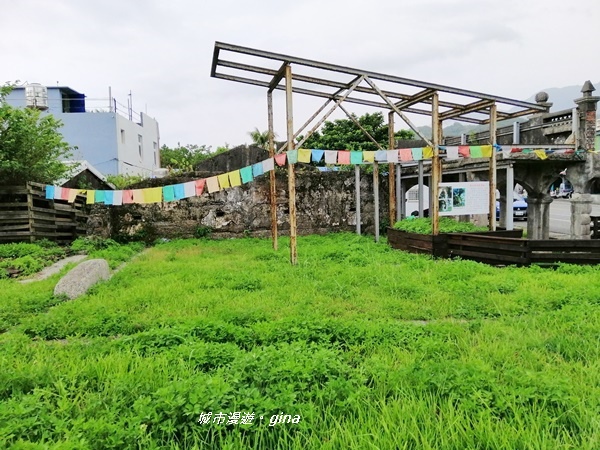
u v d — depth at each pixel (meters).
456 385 3.21
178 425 2.84
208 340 4.66
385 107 12.11
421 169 13.63
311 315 5.30
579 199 12.95
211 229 15.74
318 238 14.69
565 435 2.67
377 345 4.38
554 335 4.55
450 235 10.34
